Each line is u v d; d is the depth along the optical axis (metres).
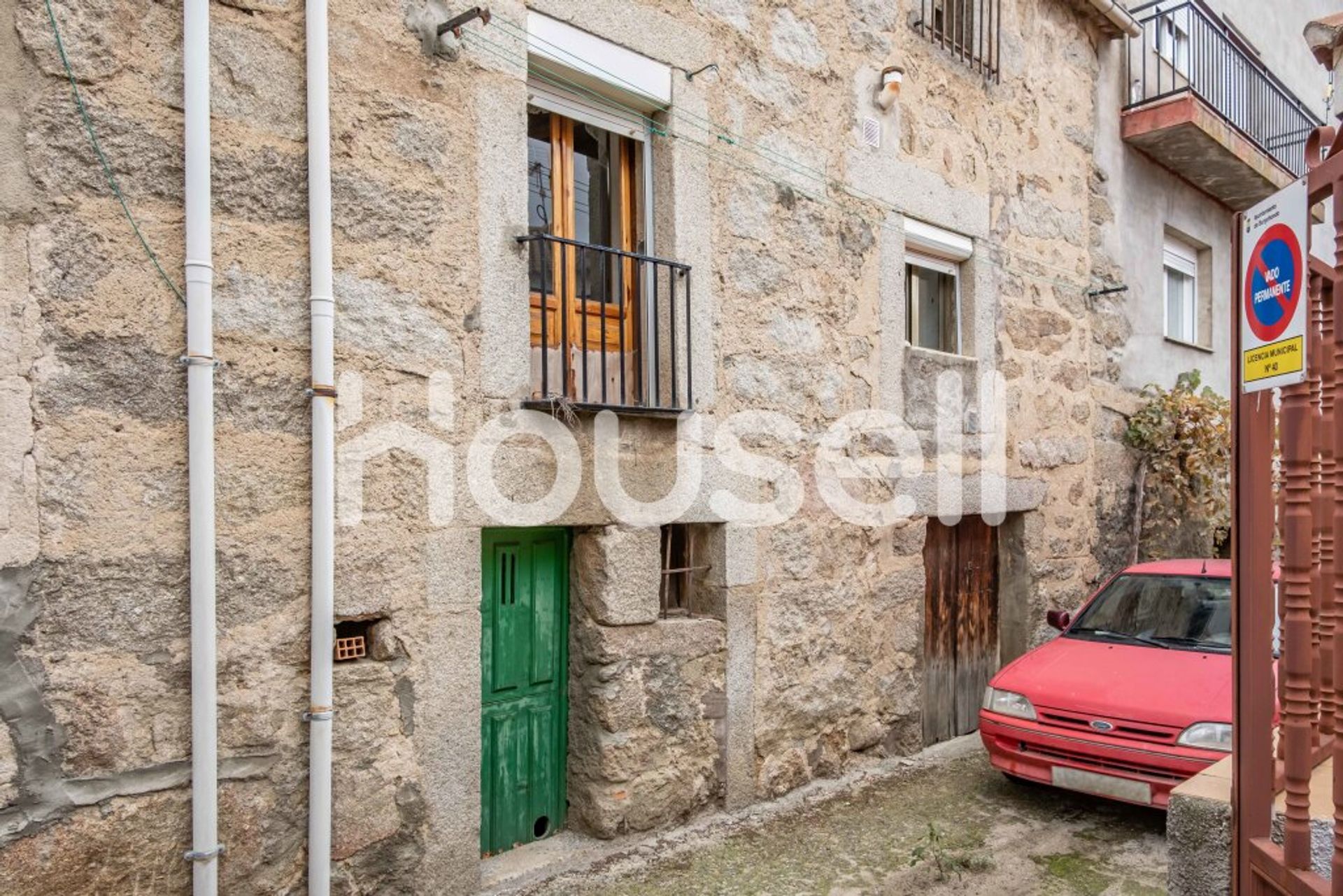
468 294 3.97
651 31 4.67
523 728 4.47
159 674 3.15
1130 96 8.72
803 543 5.41
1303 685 2.28
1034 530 7.29
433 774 3.84
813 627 5.45
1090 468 7.97
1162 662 5.21
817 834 4.76
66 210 2.98
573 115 4.59
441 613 3.87
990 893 4.14
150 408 3.14
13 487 2.88
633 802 4.55
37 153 2.93
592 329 4.77
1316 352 2.45
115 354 3.07
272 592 3.40
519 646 4.45
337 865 3.55
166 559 3.17
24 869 2.88
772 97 5.30
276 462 3.42
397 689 3.74
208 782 3.17
